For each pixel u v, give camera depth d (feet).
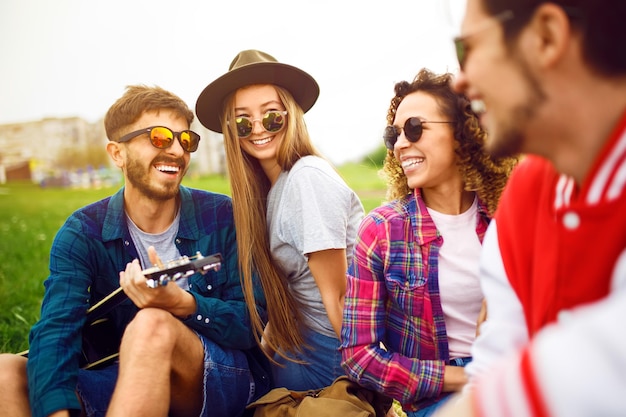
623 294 1.97
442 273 6.50
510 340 3.89
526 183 3.72
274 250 8.25
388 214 6.71
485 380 2.16
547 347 1.98
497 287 4.01
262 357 8.12
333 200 7.80
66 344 6.91
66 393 6.52
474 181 6.45
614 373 1.83
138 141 7.61
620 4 2.42
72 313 7.15
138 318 6.38
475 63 2.87
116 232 7.76
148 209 7.84
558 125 2.76
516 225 3.72
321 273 7.68
